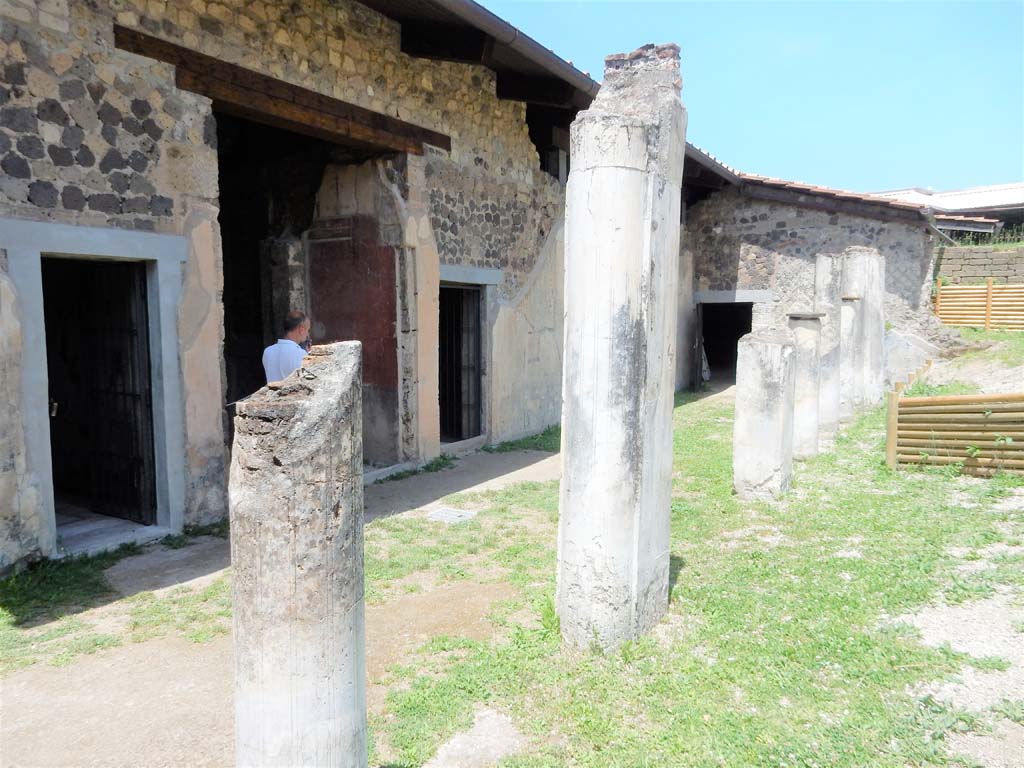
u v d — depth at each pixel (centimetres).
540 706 291
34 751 266
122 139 480
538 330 1032
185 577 445
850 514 556
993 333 1416
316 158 786
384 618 385
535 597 403
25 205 429
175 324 518
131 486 548
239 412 190
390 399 776
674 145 351
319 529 188
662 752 259
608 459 329
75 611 392
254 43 567
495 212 908
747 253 1416
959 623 356
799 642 341
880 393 1115
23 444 429
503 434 955
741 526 537
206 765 257
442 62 784
